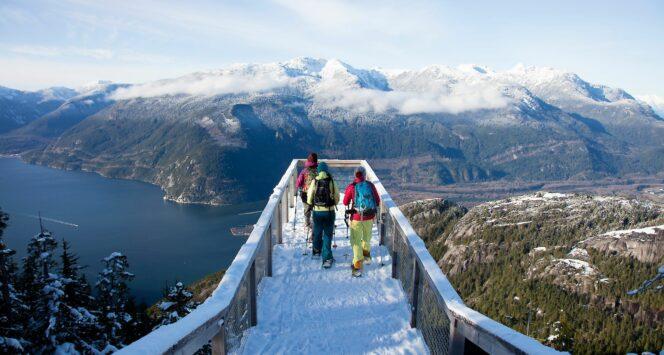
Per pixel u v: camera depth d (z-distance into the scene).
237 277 3.78
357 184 6.36
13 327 8.81
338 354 4.20
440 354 3.60
